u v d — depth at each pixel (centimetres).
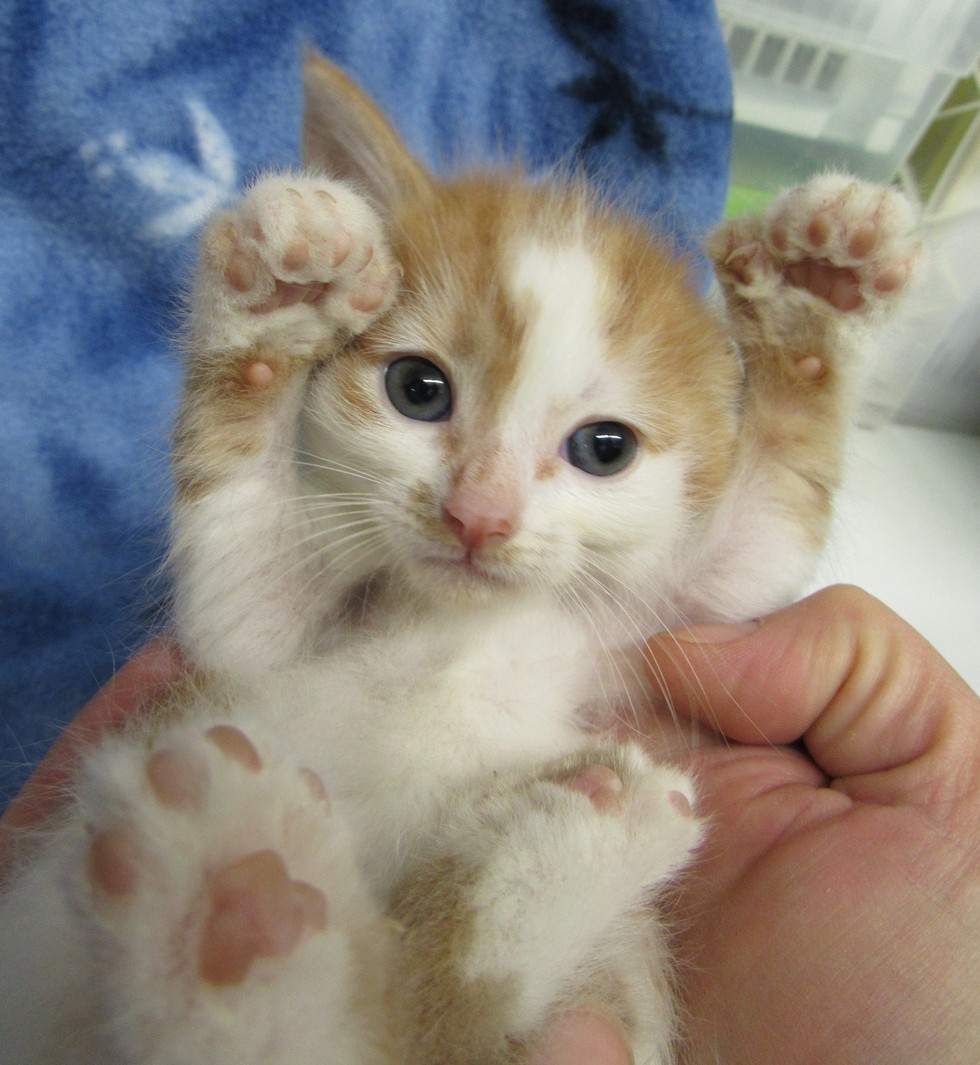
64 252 22
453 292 12
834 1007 12
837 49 25
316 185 12
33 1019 9
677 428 13
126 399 22
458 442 12
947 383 29
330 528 13
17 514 21
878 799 14
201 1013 8
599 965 11
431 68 24
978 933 12
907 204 13
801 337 14
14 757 19
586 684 15
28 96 21
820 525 15
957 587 25
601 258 13
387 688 13
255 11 22
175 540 13
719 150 25
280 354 12
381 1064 9
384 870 12
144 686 14
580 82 25
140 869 8
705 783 14
